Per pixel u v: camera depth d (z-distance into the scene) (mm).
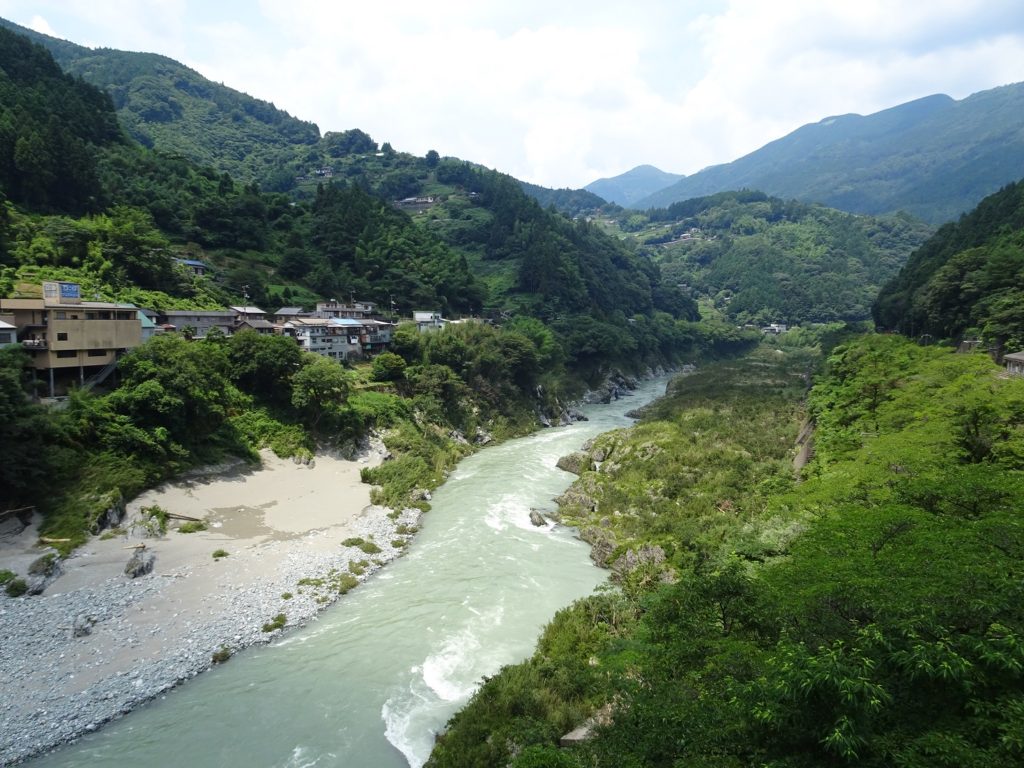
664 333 168000
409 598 36375
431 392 76625
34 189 79375
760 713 13336
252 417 58656
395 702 27078
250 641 31328
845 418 47375
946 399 34938
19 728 24391
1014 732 11094
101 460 43406
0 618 30688
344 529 45531
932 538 17812
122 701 26391
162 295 72188
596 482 55250
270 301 91375
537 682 26062
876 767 11914
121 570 36250
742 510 43188
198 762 23484
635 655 22391
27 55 111375
